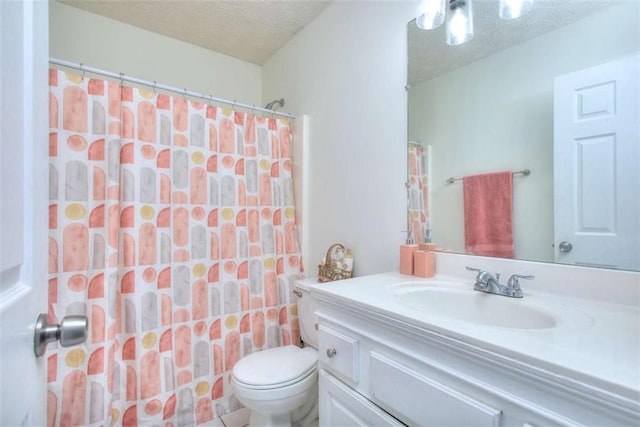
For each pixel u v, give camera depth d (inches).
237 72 98.4
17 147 16.4
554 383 19.7
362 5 62.4
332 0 70.1
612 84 32.8
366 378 34.7
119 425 55.5
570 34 36.1
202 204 67.0
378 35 59.0
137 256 58.4
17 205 16.3
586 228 34.6
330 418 39.9
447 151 48.8
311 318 63.1
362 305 33.7
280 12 74.8
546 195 38.0
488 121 43.9
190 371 63.4
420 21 47.8
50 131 51.4
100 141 55.7
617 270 32.3
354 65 64.3
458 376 25.5
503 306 35.4
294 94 84.7
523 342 22.8
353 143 64.6
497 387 23.2
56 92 52.2
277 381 49.7
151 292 59.5
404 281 44.7
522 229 40.3
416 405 28.5
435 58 50.1
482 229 44.4
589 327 26.0
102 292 54.6
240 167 72.9
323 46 73.6
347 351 36.7
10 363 14.6
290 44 87.0
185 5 73.1
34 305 18.6
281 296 77.2
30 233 18.2
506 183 41.9
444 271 48.1
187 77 89.4
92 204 54.7
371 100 60.5
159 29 82.8
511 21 41.5
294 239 80.3
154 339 59.2
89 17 75.8
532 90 39.4
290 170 81.5
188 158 65.5
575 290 35.0
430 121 50.8
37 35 19.6
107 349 54.1
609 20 33.1
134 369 57.2
